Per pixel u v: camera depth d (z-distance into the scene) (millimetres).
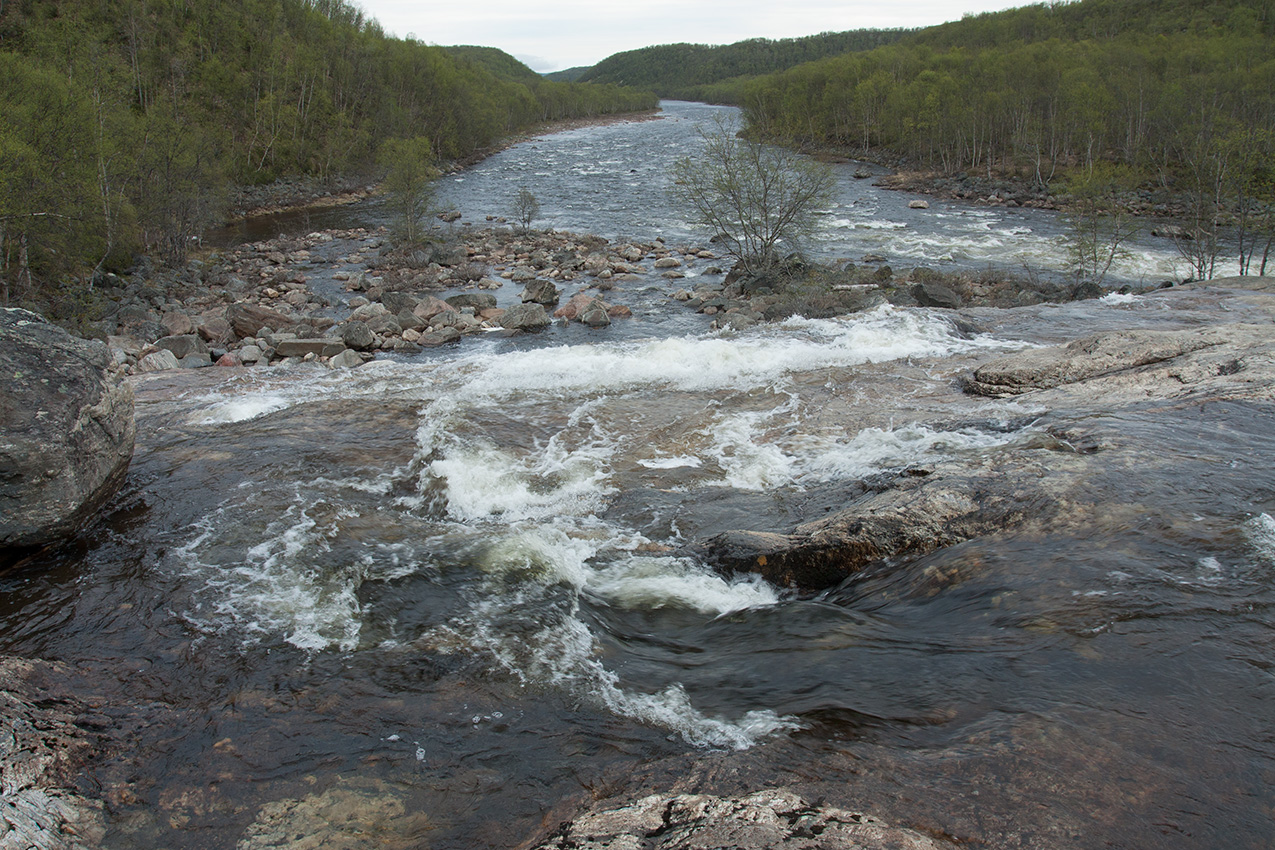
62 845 3787
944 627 5281
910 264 29797
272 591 6406
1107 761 3764
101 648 5664
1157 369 9688
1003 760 3828
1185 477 6582
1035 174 58281
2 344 6711
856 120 86938
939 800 3596
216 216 36625
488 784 4242
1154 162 54312
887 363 12688
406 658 5500
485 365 13438
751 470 8875
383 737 4672
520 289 26922
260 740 4648
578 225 41031
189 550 7059
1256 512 5922
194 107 51562
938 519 6496
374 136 66188
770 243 25953
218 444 9594
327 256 33219
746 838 3336
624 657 5566
